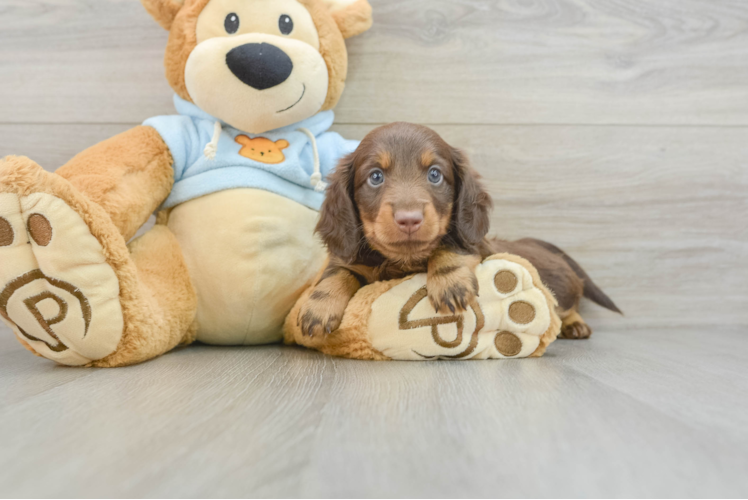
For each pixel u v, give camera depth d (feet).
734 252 7.78
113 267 4.77
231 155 5.98
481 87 7.43
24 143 7.15
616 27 7.48
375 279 5.53
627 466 2.56
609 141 7.58
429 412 3.37
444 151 5.25
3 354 5.59
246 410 3.40
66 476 2.39
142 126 6.00
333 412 3.36
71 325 4.61
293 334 5.98
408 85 7.38
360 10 6.48
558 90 7.49
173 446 2.76
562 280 6.48
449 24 7.35
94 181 5.21
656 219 7.70
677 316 7.77
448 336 5.06
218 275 5.73
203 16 5.81
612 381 4.30
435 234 4.83
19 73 7.11
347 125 7.38
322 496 2.21
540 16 7.41
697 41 7.58
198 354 5.55
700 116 7.64
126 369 4.75
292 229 6.00
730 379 4.42
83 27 7.13
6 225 4.34
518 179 7.54
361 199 5.18
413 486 2.31
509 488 2.31
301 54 5.72
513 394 3.83
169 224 6.06
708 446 2.83
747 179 7.75
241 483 2.33
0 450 2.70
